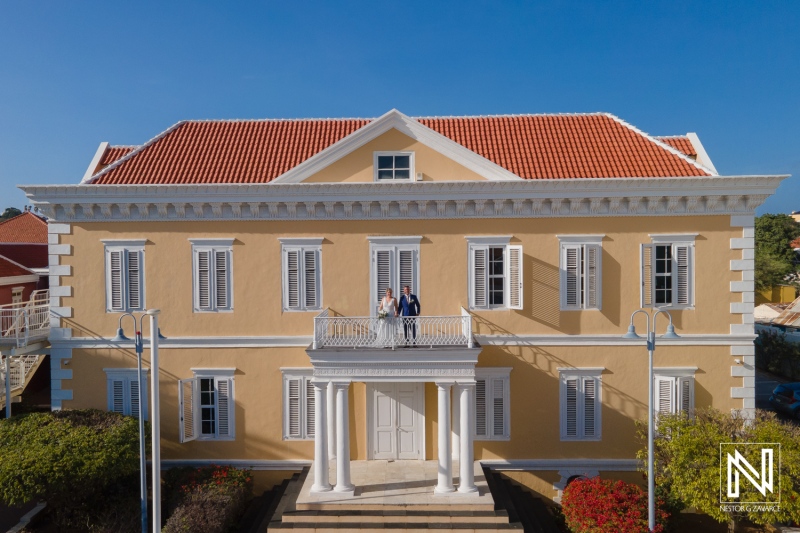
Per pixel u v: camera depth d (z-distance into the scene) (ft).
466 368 45.70
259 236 53.16
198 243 53.11
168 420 53.31
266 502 49.57
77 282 53.47
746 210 51.44
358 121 61.93
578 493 45.19
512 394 52.65
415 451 53.01
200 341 53.16
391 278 52.85
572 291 52.44
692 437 44.37
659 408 51.98
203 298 53.36
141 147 57.77
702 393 52.16
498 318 52.65
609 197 50.83
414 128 52.01
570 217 52.24
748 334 51.67
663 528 42.19
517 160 54.80
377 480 48.26
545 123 60.54
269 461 53.36
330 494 44.98
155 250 53.26
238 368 53.42
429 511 43.80
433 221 52.60
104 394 53.52
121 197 51.88
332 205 52.03
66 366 53.47
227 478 49.55
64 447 44.57
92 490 45.62
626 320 52.31
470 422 45.57
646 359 52.31
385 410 53.06
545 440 52.65
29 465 42.75
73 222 53.21
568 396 52.54
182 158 56.34
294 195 51.47
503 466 52.39
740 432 45.44
